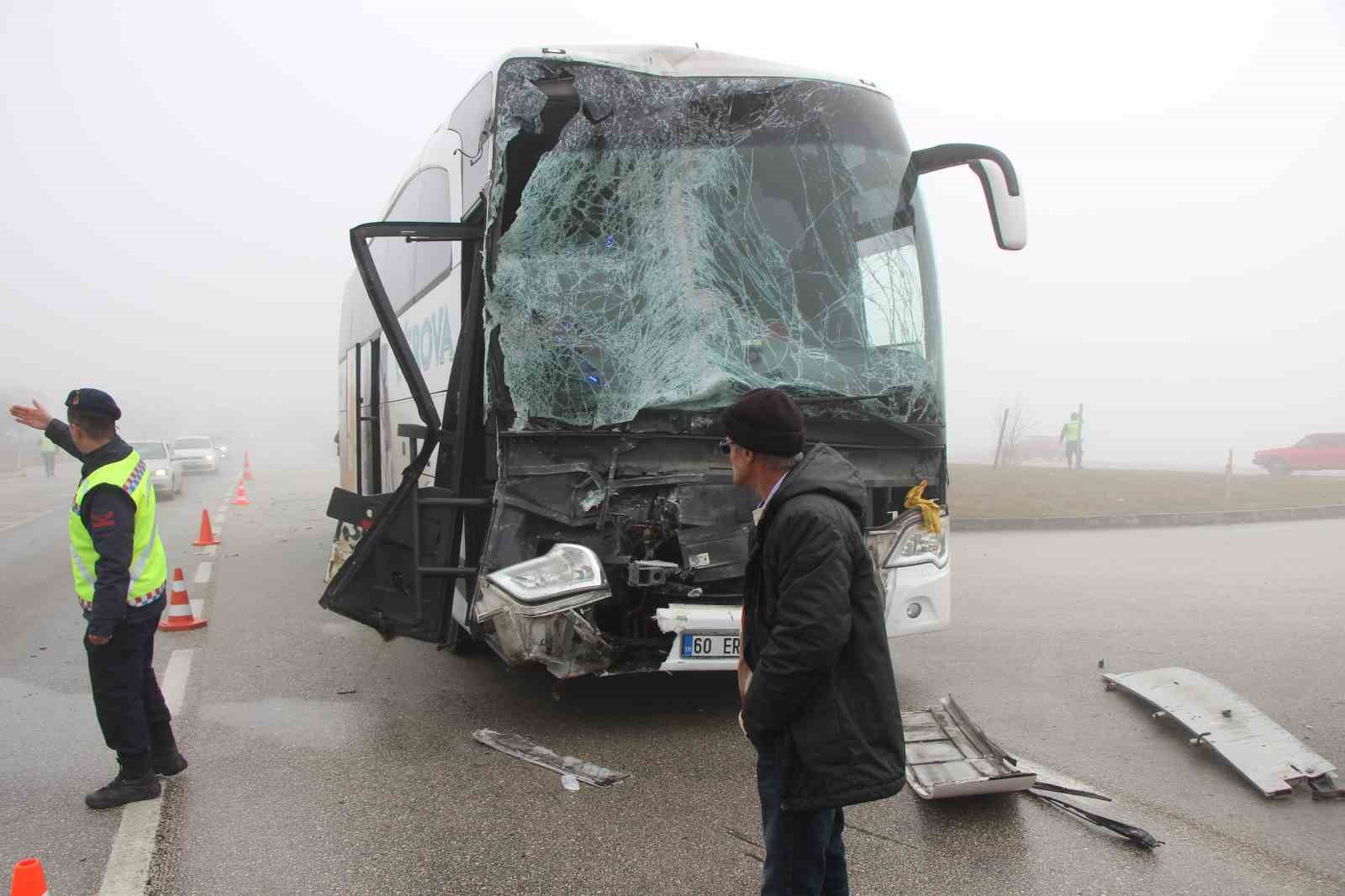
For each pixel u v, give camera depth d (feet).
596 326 17.29
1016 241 19.30
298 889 11.88
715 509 17.20
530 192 17.40
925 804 14.42
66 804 14.55
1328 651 23.58
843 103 19.61
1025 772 14.64
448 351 20.36
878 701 8.80
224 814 14.11
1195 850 12.94
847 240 19.10
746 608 9.67
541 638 15.48
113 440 14.24
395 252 28.30
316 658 23.49
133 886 11.95
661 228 17.93
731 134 18.62
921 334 19.49
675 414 17.29
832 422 18.15
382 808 14.34
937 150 20.04
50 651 24.45
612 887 11.90
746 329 18.03
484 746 17.07
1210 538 49.11
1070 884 12.00
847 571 8.64
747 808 14.29
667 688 20.74
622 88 18.12
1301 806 14.42
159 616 14.83
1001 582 34.65
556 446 16.90
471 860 12.63
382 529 17.40
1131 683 19.80
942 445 19.54
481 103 18.62
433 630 16.90
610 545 17.08
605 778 15.34
